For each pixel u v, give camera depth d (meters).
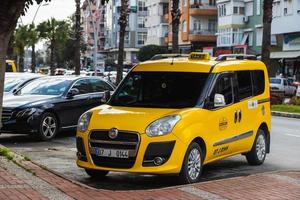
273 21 54.41
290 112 26.33
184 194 7.39
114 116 8.36
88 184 8.73
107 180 9.07
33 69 74.62
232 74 9.80
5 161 9.45
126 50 104.56
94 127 8.30
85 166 8.39
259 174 9.11
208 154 8.84
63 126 14.69
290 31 51.84
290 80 45.06
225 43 63.00
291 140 15.48
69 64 104.50
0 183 7.65
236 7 61.38
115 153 8.12
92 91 15.81
